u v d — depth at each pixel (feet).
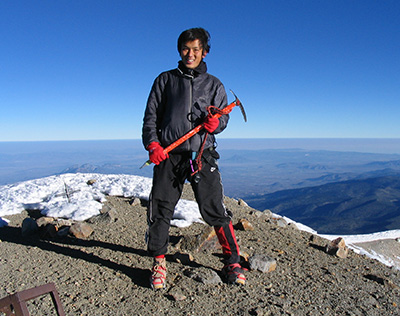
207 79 8.91
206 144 8.75
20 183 22.75
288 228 17.74
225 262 9.34
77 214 16.20
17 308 4.01
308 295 9.23
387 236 34.42
